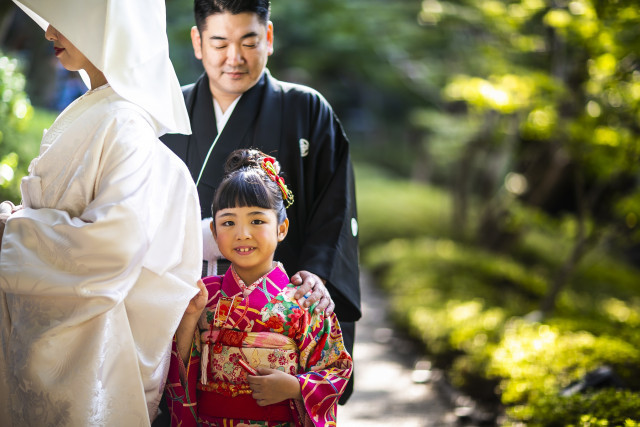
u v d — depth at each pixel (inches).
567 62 269.1
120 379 81.0
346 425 175.5
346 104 958.4
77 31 80.3
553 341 193.5
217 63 104.5
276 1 426.0
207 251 98.0
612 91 229.3
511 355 187.5
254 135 109.1
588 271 438.3
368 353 260.2
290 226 111.0
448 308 272.4
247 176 87.9
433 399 199.8
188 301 84.7
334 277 105.7
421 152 776.3
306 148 111.9
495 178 478.3
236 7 101.2
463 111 477.7
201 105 110.0
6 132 224.1
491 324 229.3
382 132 1018.1
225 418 87.0
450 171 679.1
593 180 299.0
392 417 182.4
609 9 212.8
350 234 111.5
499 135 383.6
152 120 86.5
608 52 225.3
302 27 443.5
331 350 92.2
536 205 364.8
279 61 555.5
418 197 672.4
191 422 88.9
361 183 753.0
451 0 346.3
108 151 80.7
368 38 439.5
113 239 77.5
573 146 253.9
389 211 597.9
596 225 259.9
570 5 227.6
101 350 78.9
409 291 331.0
